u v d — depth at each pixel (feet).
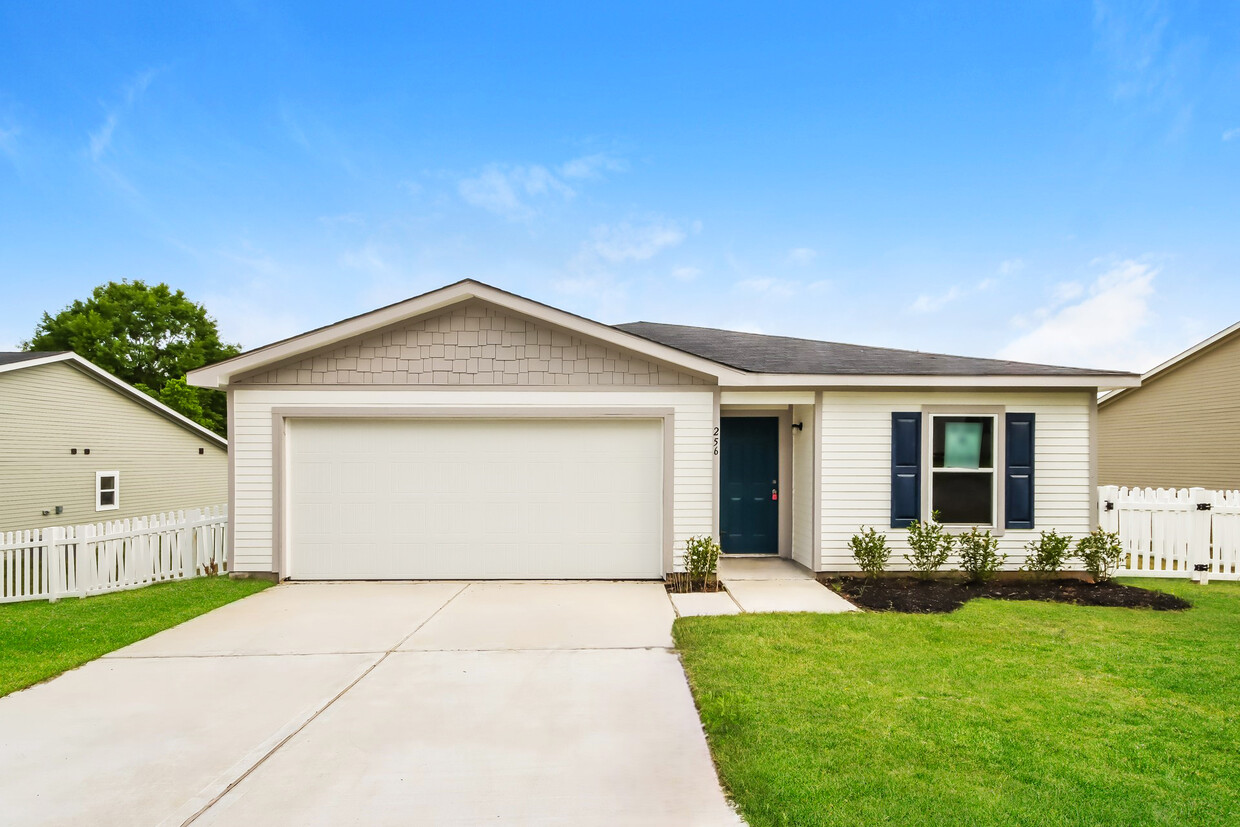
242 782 10.68
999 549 27.84
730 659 16.38
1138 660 16.26
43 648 18.08
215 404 110.63
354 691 14.70
